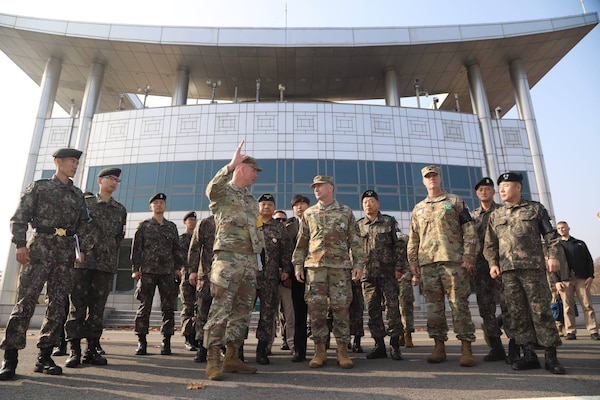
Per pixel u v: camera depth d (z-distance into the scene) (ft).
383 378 11.62
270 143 60.95
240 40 63.31
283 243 17.28
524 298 13.23
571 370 12.24
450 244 14.62
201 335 15.64
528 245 13.10
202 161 60.64
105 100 82.84
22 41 63.26
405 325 21.15
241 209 13.46
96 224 15.75
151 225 19.13
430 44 63.31
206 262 16.48
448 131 63.87
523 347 12.95
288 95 80.33
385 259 17.28
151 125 62.90
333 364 14.62
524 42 63.52
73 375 12.19
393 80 69.46
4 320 39.91
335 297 14.33
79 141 63.00
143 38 62.39
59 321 12.79
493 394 9.44
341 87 77.10
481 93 66.33
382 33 63.77
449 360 15.14
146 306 18.31
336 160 60.54
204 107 62.95
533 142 63.87
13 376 11.61
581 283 23.98
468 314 14.02
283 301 19.34
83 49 64.80
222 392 9.92
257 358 15.40
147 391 10.06
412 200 60.03
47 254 12.69
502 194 14.17
